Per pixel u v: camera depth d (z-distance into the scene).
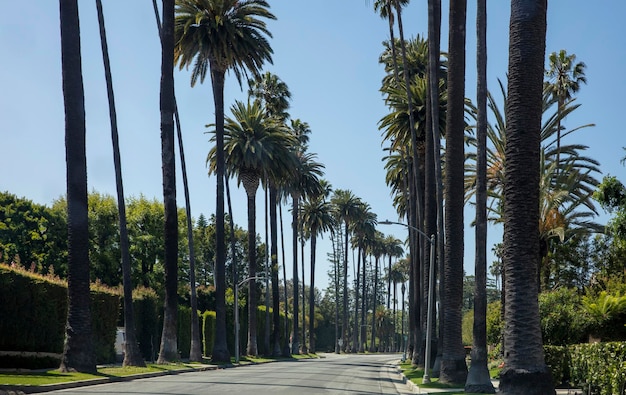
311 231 103.94
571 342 31.38
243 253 95.56
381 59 63.47
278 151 64.00
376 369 51.12
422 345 42.16
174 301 40.91
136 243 66.75
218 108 52.34
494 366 40.72
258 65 51.69
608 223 27.80
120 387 23.20
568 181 38.91
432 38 35.59
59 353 34.91
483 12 25.22
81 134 27.92
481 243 24.70
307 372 39.44
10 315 30.72
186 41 48.75
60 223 61.06
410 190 60.94
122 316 48.75
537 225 15.55
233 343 75.88
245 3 50.69
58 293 34.72
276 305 78.38
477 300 24.52
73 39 28.08
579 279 39.78
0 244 56.41
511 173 15.67
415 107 46.28
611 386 18.91
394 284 176.75
